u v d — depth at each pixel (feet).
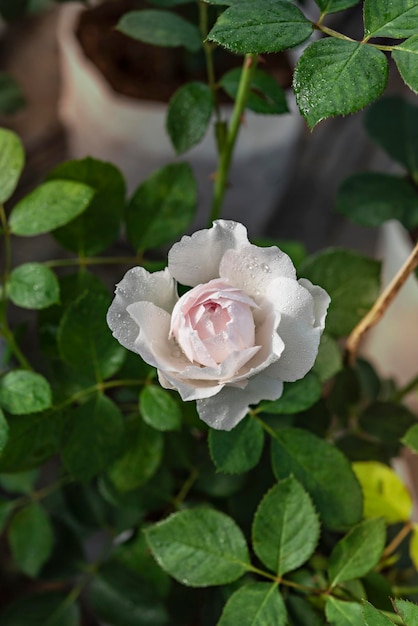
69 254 3.64
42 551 2.29
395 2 1.69
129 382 2.06
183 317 1.71
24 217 2.07
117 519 2.29
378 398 2.45
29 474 2.34
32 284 2.05
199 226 3.62
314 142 3.97
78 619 2.31
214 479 2.15
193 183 2.22
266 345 1.73
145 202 2.22
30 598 2.32
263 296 1.76
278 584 1.92
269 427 2.01
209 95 2.20
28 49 4.28
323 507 1.99
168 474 2.20
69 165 2.12
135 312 1.72
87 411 2.05
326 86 1.65
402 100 2.50
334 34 1.71
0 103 3.48
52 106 4.09
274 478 2.14
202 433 2.24
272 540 1.92
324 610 2.00
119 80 3.26
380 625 1.73
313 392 2.00
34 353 3.24
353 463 2.20
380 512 2.16
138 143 3.33
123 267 3.59
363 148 3.92
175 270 1.77
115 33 3.37
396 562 2.28
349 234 3.77
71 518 2.35
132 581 2.22
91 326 2.01
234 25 1.69
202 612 2.15
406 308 2.96
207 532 1.93
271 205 3.72
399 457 2.38
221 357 1.72
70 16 3.49
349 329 2.17
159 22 2.25
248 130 3.21
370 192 2.39
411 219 2.38
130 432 2.10
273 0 1.73
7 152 2.11
